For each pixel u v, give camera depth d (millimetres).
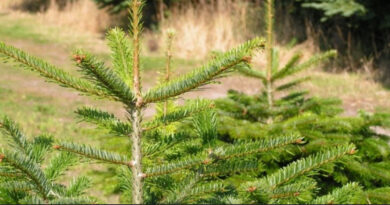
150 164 1977
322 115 3422
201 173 1640
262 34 12898
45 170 1827
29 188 1615
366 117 3240
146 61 11336
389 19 10047
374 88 9750
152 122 1650
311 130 3000
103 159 1565
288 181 1688
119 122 1632
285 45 12398
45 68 1476
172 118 1656
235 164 1637
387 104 8789
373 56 11500
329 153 1696
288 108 3381
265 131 2955
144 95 1562
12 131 1809
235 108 3412
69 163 1867
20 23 16422
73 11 16625
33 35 14734
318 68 11227
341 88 9711
